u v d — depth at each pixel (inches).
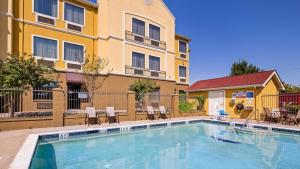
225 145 440.5
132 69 920.3
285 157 355.9
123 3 908.0
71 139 448.5
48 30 767.1
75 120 553.6
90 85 783.1
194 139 496.7
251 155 366.9
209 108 916.0
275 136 524.4
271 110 672.4
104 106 808.3
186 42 1310.3
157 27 1050.1
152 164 319.6
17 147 304.3
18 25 704.4
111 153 376.8
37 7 746.2
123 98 858.8
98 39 875.4
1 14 646.5
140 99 823.7
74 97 759.7
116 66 866.1
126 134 538.0
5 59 531.2
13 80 494.3
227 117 825.5
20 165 219.5
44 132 427.2
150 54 999.6
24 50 711.1
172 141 475.2
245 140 485.4
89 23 876.0
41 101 649.6
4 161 240.7
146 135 534.6
